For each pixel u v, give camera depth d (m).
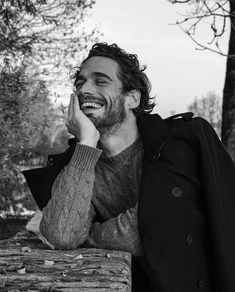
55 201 2.58
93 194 2.71
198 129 2.68
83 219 2.59
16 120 12.91
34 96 12.81
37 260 2.42
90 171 2.58
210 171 2.60
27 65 12.62
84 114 2.62
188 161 2.63
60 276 2.15
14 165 14.27
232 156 6.68
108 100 2.60
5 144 13.00
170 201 2.54
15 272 2.22
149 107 2.79
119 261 2.39
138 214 2.53
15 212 15.38
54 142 19.27
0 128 12.61
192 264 2.55
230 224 2.63
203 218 2.62
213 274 2.62
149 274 2.58
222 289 2.57
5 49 12.20
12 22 12.23
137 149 2.66
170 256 2.49
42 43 12.64
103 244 2.64
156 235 2.49
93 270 2.23
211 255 2.61
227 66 6.79
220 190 2.66
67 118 2.62
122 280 2.10
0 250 2.65
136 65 2.71
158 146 2.58
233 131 6.69
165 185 2.55
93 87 2.62
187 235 2.54
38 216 2.88
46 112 14.23
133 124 2.66
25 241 2.94
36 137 14.02
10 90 12.45
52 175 2.85
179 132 2.66
